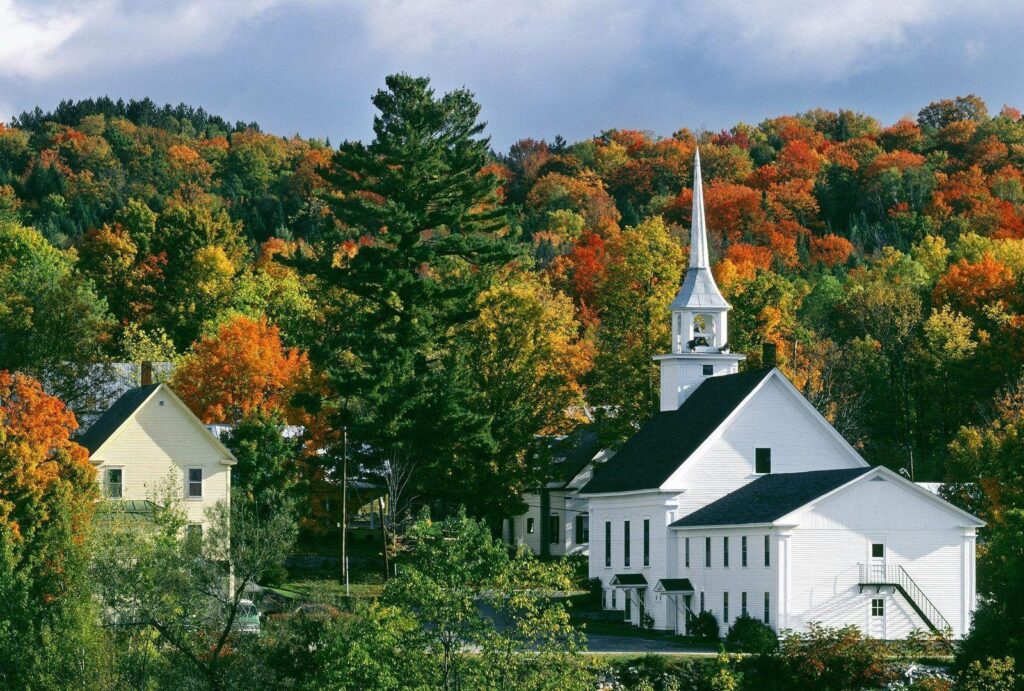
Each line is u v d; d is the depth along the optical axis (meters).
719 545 126.38
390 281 153.00
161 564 89.62
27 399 122.56
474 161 160.50
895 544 121.25
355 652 80.25
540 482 156.88
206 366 168.12
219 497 134.38
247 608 92.25
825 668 105.00
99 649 86.88
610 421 165.25
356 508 167.25
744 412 135.12
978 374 199.00
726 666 103.88
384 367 148.50
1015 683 99.50
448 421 147.75
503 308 161.12
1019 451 130.25
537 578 83.12
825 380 198.00
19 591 94.00
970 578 122.06
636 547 137.38
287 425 163.00
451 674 80.75
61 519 104.00
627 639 125.88
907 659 108.56
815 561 119.62
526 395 159.62
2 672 88.44
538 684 80.25
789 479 129.00
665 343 168.25
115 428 132.12
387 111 160.75
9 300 162.88
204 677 85.88
